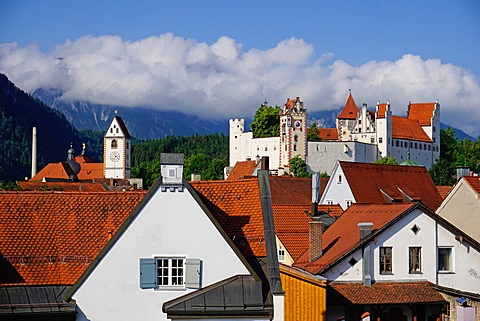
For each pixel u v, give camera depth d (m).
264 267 40.69
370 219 59.59
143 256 39.81
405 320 54.53
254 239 41.75
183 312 38.56
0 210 41.59
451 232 57.53
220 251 40.03
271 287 39.09
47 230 41.12
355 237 56.88
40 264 39.66
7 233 40.56
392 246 55.94
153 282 39.66
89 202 42.69
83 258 40.25
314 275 49.03
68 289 39.19
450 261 57.66
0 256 39.50
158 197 40.12
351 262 54.69
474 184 74.44
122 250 39.66
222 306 38.81
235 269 40.00
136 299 39.53
